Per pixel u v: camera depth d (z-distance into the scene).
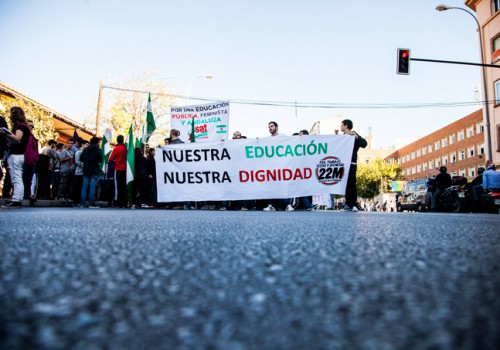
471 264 1.26
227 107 11.12
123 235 2.13
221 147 8.88
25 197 8.69
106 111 28.78
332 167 8.48
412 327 0.64
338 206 24.12
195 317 0.70
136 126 29.02
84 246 1.64
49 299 0.80
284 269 1.17
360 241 1.88
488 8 25.78
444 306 0.77
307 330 0.64
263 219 4.08
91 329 0.63
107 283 0.96
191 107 11.24
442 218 4.63
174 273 1.10
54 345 0.56
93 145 10.12
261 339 0.60
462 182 13.66
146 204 10.84
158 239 1.94
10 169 7.12
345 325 0.66
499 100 24.75
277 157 8.70
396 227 2.86
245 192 8.77
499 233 2.38
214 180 8.88
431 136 54.25
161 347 0.56
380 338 0.59
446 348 0.55
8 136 6.80
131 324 0.66
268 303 0.80
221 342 0.59
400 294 0.87
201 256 1.41
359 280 1.02
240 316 0.71
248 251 1.54
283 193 8.62
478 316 0.70
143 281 0.99
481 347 0.55
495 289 0.92
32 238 1.92
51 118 18.78
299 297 0.84
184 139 11.16
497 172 12.17
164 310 0.74
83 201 10.02
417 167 59.62
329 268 1.19
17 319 0.67
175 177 8.96
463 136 45.66
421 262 1.29
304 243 1.80
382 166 61.19
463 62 14.25
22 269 1.12
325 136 8.53
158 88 29.64
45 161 10.70
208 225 3.02
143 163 10.83
